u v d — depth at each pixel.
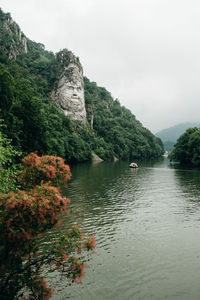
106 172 65.12
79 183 43.09
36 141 52.03
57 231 18.77
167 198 32.22
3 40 157.12
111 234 18.70
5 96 39.59
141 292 11.21
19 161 37.81
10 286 9.41
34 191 9.25
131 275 12.70
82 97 160.75
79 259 14.28
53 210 8.67
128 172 66.94
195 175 60.34
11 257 8.81
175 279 12.44
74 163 99.44
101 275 12.59
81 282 11.80
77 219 22.17
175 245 16.88
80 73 162.88
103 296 10.83
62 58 164.00
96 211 25.12
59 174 12.03
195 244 17.11
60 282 11.71
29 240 8.91
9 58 144.12
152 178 53.81
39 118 51.91
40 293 10.17
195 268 13.64
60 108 144.50
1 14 185.12
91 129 170.75
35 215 8.14
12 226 7.99
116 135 180.50
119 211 25.36
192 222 22.06
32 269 12.47
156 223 21.64
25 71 142.50
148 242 17.31
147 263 14.09
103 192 35.44
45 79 159.00
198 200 31.09
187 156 98.25
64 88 151.38
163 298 10.82
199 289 11.59
